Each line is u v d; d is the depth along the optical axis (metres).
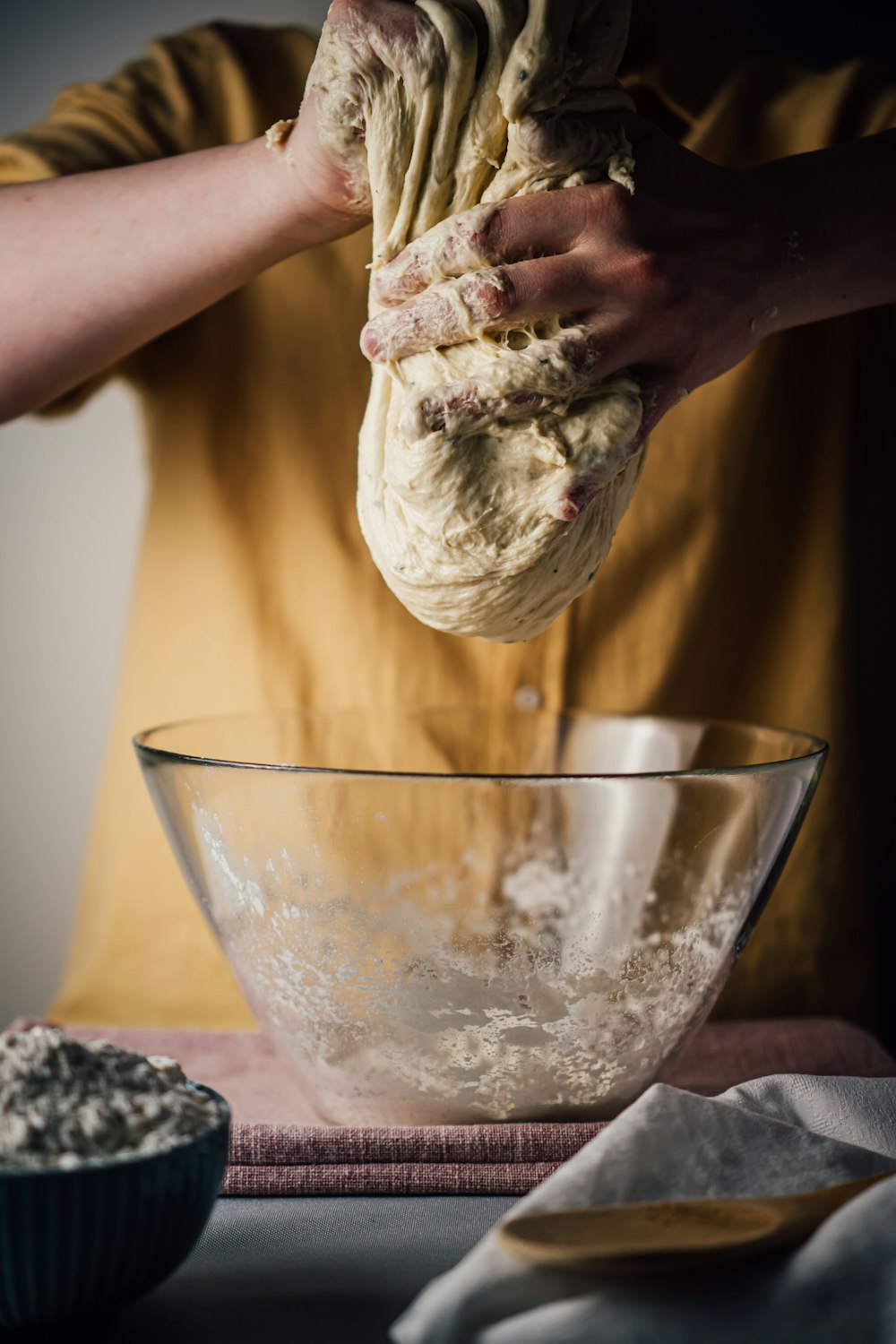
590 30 0.59
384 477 0.61
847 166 0.67
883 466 1.30
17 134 1.01
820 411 1.10
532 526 0.59
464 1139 0.58
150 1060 0.49
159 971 1.04
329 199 0.71
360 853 0.60
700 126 1.07
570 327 0.58
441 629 0.65
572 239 0.57
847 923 1.08
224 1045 0.78
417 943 0.60
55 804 1.52
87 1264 0.40
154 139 1.07
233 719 0.84
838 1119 0.57
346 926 0.60
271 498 1.07
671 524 1.06
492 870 0.62
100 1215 0.40
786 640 1.11
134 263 0.81
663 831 0.62
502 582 0.60
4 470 1.46
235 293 1.08
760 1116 0.52
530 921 0.61
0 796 1.52
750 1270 0.43
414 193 0.59
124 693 1.10
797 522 1.11
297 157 0.69
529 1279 0.41
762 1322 0.40
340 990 0.60
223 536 1.07
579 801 0.62
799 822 0.67
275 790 0.60
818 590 1.10
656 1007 0.62
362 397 1.07
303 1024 0.62
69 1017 1.05
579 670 1.05
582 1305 0.40
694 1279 0.42
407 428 0.56
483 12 0.58
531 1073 0.61
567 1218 0.45
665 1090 0.52
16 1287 0.40
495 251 0.56
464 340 0.57
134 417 1.45
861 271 0.67
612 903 0.62
